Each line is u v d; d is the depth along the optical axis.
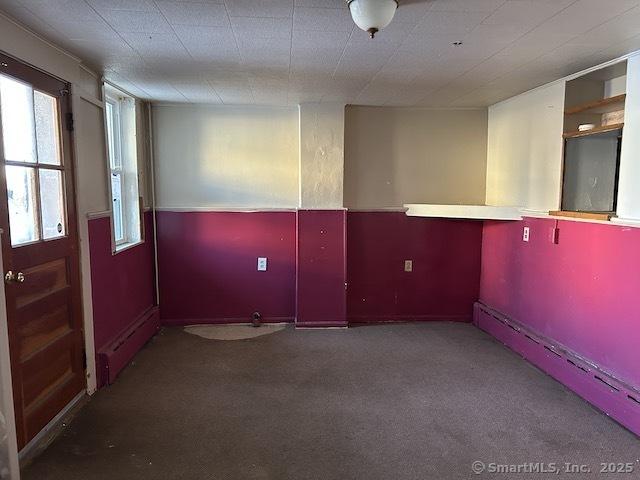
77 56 2.70
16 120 2.15
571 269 3.12
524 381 3.17
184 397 2.91
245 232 4.39
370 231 4.51
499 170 4.25
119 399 2.87
